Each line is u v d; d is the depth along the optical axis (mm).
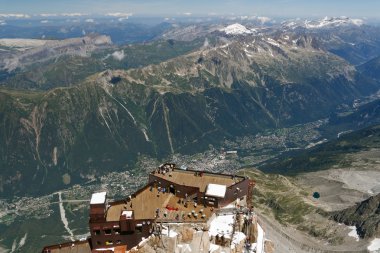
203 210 146750
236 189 160625
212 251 112438
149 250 116000
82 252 151125
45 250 154500
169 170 182125
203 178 171625
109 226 146875
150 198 161375
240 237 124000
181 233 118562
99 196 153375
